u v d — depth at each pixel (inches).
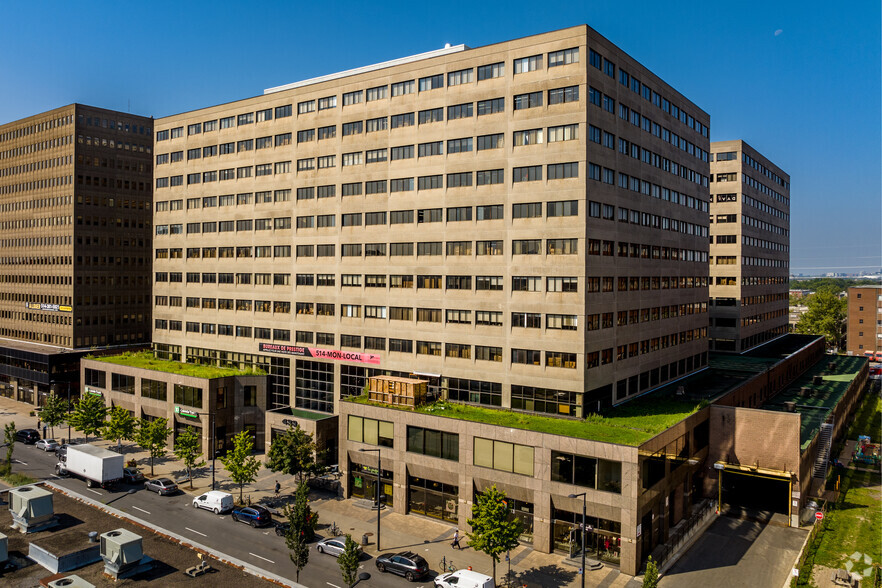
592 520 1800.0
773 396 3287.4
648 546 1815.9
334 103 2783.0
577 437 1804.9
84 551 1686.8
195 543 1857.8
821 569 1724.9
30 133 4357.8
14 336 4542.3
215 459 2753.4
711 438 2293.3
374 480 2253.9
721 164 4178.2
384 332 2598.4
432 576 1676.9
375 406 2229.3
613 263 2287.2
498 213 2283.5
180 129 3447.3
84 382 3496.6
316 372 2842.0
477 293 2326.5
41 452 2920.8
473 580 1530.5
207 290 3321.9
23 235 4443.9
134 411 3166.8
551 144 2167.8
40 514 1914.4
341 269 2751.0
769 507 2244.1
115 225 4252.0
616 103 2304.4
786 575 1699.1
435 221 2443.4
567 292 2122.3
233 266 3191.4
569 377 2105.1
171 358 3528.5
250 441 2290.8
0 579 1581.0
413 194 2508.6
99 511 2107.5
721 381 2896.2
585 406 2091.5
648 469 1765.5
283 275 2979.8
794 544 1911.9
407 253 2527.1
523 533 1923.0
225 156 3223.4
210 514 2121.1
